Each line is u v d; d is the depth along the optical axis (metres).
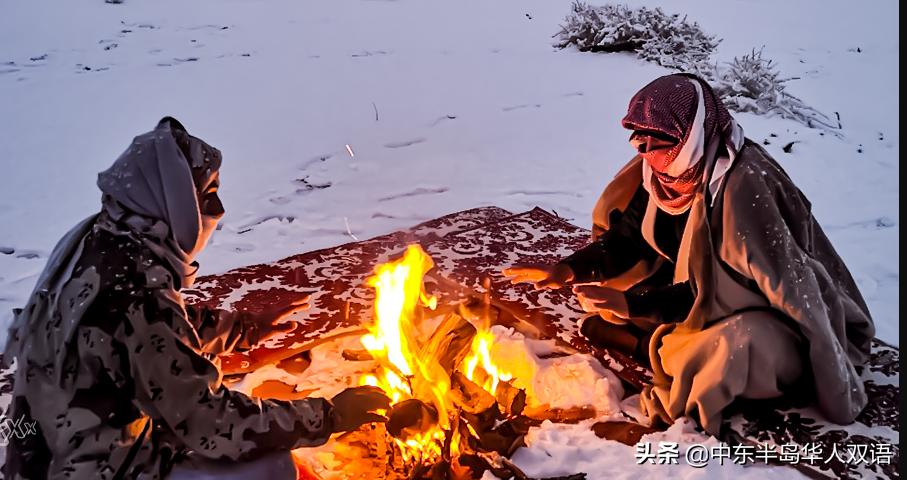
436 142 7.90
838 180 6.84
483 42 12.16
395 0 15.07
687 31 11.24
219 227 5.82
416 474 3.09
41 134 7.85
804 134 7.95
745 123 8.34
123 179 2.59
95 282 2.51
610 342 4.04
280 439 2.75
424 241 5.25
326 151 7.62
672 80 3.38
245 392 3.67
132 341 2.51
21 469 2.56
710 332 3.38
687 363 3.41
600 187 6.70
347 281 4.73
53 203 6.30
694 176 3.40
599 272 3.91
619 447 3.35
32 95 9.02
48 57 10.66
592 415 3.60
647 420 3.55
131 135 7.95
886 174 6.95
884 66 10.35
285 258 5.04
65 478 2.51
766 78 9.05
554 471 3.21
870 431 3.41
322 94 9.49
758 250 3.26
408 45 11.94
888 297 4.88
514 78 10.21
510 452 3.27
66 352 2.48
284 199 6.41
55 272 2.63
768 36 11.94
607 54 11.34
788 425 3.44
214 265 5.18
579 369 3.78
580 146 7.78
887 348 4.04
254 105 9.01
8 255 5.39
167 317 2.56
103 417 2.51
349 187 6.69
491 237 5.31
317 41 12.06
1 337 4.27
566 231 5.40
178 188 2.61
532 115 8.76
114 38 11.80
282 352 3.96
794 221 3.39
